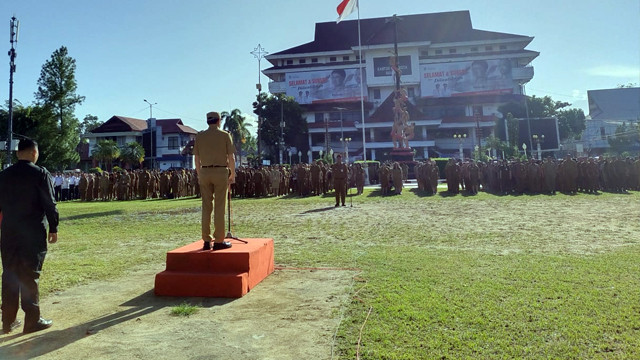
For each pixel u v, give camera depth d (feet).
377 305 12.83
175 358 9.43
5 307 11.32
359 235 27.78
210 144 15.97
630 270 16.63
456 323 11.23
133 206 56.85
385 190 66.18
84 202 71.87
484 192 65.67
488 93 240.94
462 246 23.07
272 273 17.81
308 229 31.14
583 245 22.57
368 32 272.51
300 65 261.85
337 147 233.35
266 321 11.82
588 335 10.26
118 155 165.17
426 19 269.85
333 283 15.83
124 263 20.45
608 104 272.10
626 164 61.72
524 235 26.13
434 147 236.02
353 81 248.11
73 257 22.12
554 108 244.22
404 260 19.44
